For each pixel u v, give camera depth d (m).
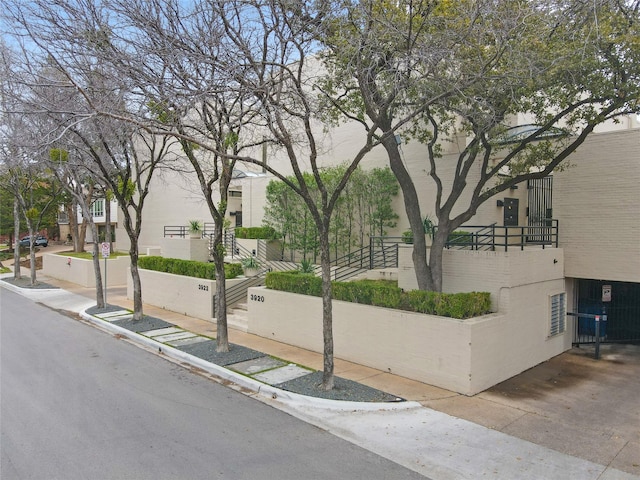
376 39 9.18
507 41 8.94
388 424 7.44
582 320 13.30
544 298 11.38
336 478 5.72
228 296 15.86
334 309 11.25
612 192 11.67
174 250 21.23
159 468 5.84
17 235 27.80
